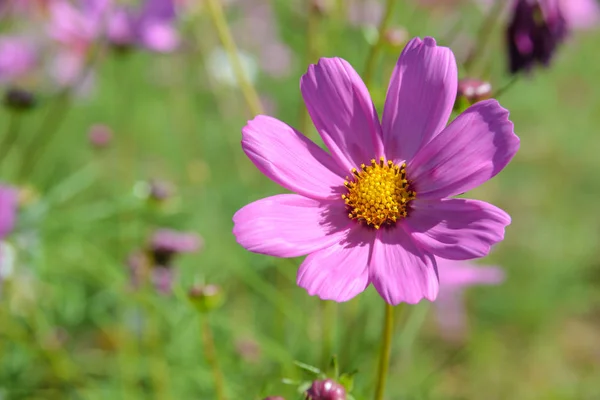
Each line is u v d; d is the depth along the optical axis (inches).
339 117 15.5
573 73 49.3
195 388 22.4
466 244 14.3
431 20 27.0
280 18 30.3
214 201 30.4
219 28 19.7
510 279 33.6
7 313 21.6
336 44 22.1
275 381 20.9
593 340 31.9
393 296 14.2
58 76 28.3
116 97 37.4
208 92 38.3
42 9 27.4
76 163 33.4
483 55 21.0
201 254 26.0
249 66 36.1
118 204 22.8
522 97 45.1
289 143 15.3
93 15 26.9
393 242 14.9
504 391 28.6
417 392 23.3
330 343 20.1
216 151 37.2
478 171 14.8
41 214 22.0
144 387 23.1
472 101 16.1
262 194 31.2
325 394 14.1
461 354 29.0
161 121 38.1
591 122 47.2
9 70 28.4
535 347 31.0
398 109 15.4
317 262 14.6
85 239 24.5
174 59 37.9
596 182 42.2
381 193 15.2
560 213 39.3
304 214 15.2
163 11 25.9
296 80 40.9
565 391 28.8
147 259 20.8
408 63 15.3
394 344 21.5
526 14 17.6
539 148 45.1
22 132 31.0
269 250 14.4
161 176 34.9
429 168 15.1
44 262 22.5
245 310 25.9
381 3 23.1
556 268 34.5
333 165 15.5
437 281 14.3
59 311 24.6
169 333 23.6
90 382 22.1
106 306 25.7
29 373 21.9
